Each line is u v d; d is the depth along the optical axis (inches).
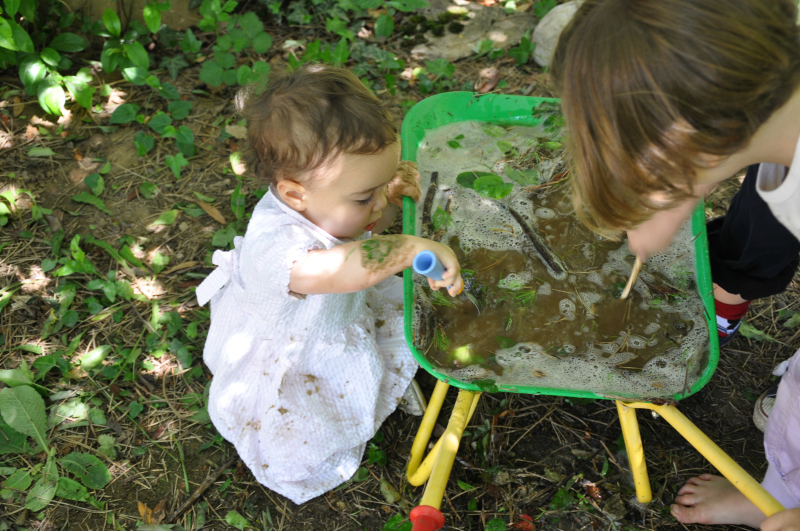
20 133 90.9
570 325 55.6
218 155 91.7
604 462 62.5
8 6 83.4
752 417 66.2
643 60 30.9
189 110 93.7
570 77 34.2
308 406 60.1
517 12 114.7
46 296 74.5
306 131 48.6
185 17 107.1
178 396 67.7
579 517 58.9
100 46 102.3
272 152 50.4
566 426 65.6
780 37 30.6
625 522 58.4
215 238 80.5
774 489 54.7
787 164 36.5
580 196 40.1
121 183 86.9
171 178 88.3
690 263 59.7
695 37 29.9
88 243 80.0
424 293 57.0
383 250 49.9
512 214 63.6
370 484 61.9
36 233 80.5
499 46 108.7
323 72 51.9
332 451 59.6
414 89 101.0
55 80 90.1
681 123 31.2
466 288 57.4
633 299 57.4
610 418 66.3
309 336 58.8
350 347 61.4
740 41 29.7
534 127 72.7
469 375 51.8
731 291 60.2
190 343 72.0
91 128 92.7
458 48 107.7
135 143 90.2
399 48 107.3
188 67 102.7
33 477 60.1
